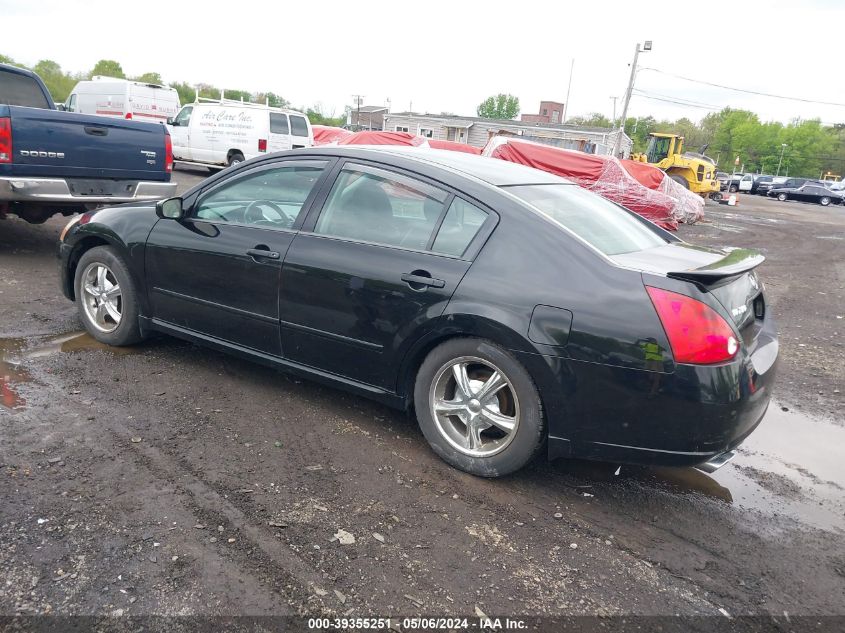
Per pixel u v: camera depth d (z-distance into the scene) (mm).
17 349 4582
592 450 3082
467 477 3396
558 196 3732
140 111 20906
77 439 3414
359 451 3572
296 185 3982
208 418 3803
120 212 4672
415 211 3551
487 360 3217
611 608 2516
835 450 4148
